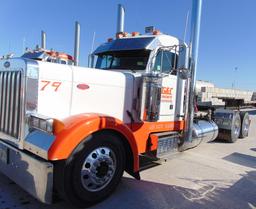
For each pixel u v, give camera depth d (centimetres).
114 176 372
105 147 356
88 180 340
